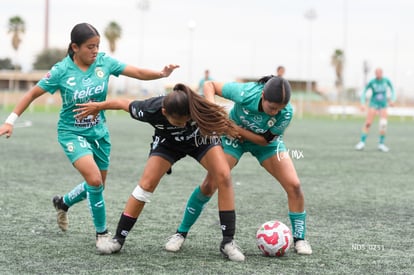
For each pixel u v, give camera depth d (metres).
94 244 6.24
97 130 6.29
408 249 6.23
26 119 33.31
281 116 5.85
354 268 5.48
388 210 8.48
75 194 6.54
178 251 6.04
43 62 73.12
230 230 5.75
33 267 5.32
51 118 34.97
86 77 6.13
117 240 5.85
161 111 5.50
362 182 11.34
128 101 5.72
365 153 17.39
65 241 6.35
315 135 25.36
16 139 20.08
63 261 5.54
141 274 5.15
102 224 6.03
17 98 54.91
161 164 5.78
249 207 8.55
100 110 5.73
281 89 5.48
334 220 7.73
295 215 6.12
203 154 5.77
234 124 5.64
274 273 5.27
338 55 77.44
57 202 6.66
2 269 5.23
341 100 54.38
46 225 7.13
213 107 5.43
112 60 6.38
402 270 5.45
